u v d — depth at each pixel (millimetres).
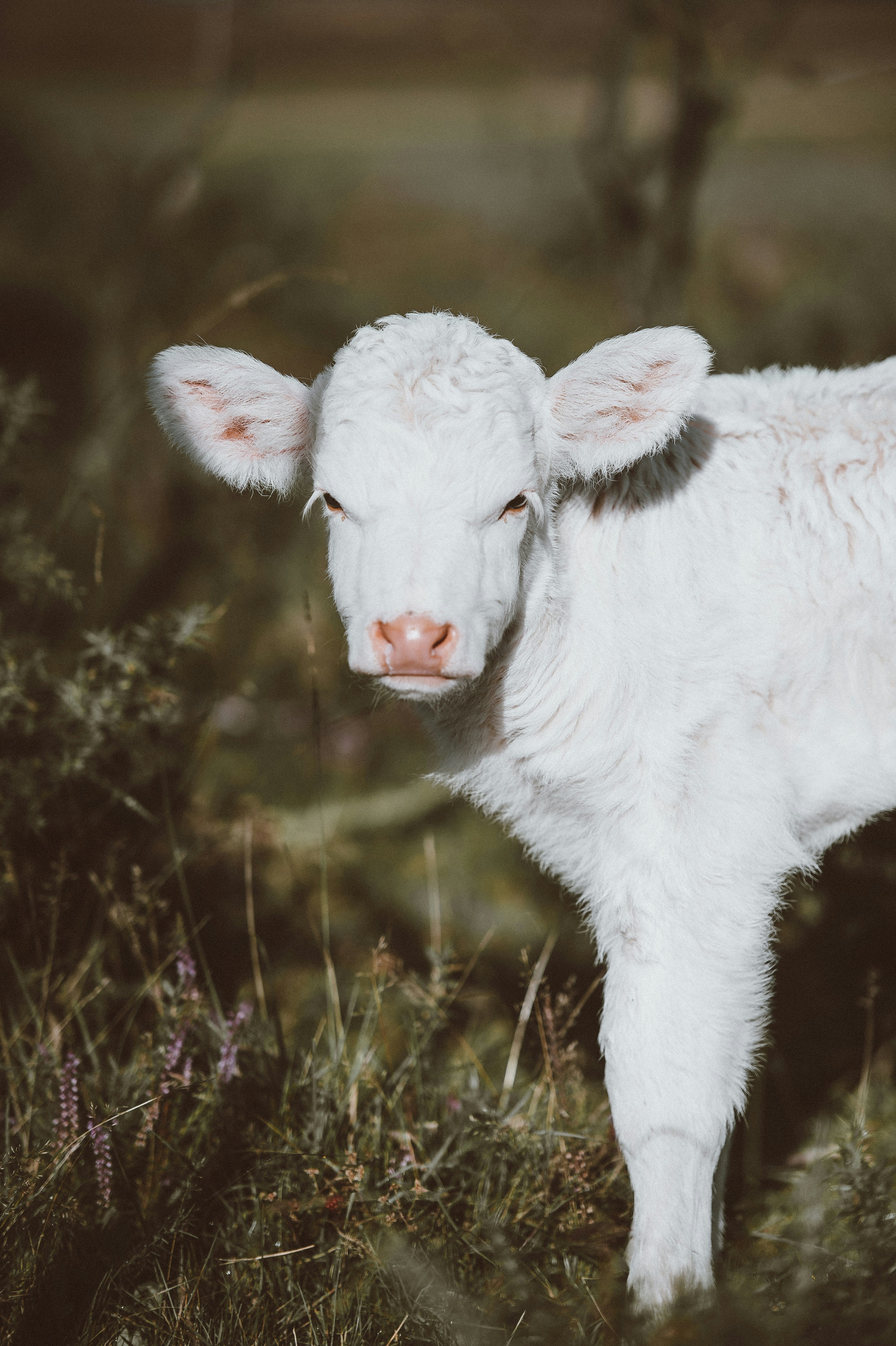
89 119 15641
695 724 2955
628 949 2975
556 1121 3307
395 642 2543
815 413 3244
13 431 4117
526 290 7824
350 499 2721
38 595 4039
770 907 3004
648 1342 2488
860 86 21562
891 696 3104
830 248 12328
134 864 3770
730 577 3029
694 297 9750
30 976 3379
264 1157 3043
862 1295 2586
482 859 5188
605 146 5816
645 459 3086
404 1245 2824
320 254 12461
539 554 2920
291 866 4012
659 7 5504
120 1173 2910
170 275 7559
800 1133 3691
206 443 3123
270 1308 2711
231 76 6781
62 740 3543
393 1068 3662
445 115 19422
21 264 11664
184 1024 3229
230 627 6191
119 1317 2590
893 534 3041
